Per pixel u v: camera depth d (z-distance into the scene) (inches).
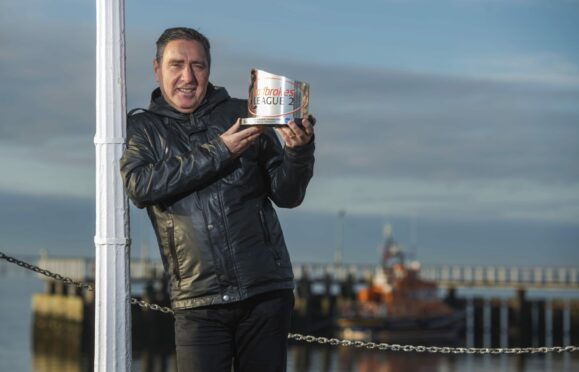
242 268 227.6
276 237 234.4
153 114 235.5
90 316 1980.8
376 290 2092.8
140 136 231.6
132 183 224.1
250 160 231.3
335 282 2335.1
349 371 1574.8
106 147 225.0
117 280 224.1
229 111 237.5
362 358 1756.9
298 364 1642.5
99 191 225.1
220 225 227.3
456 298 2410.2
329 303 2193.7
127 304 224.4
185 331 231.8
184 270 229.6
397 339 2025.1
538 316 2368.4
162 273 2206.0
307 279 2190.0
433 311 2066.9
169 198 228.8
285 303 234.5
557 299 2345.0
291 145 226.2
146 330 1895.9
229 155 223.9
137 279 2263.8
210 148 223.8
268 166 234.7
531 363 1727.4
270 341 233.3
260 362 233.1
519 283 2402.8
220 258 227.0
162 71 234.4
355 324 2028.8
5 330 2317.9
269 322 232.2
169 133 232.8
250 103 224.2
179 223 228.5
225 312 229.6
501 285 2421.3
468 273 2506.2
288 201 234.2
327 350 1861.5
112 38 224.8
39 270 252.8
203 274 227.8
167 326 1913.1
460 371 1612.9
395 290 2075.5
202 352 230.4
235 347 235.6
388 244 2201.0
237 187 229.3
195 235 227.5
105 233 224.2
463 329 2294.5
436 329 2055.9
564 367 1673.2
